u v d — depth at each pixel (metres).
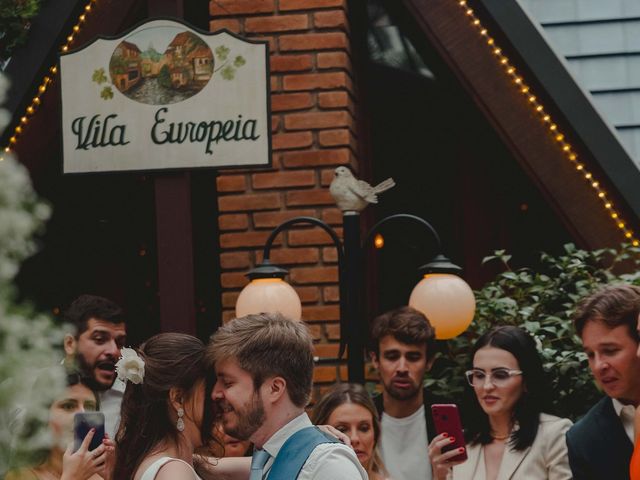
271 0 5.84
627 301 3.35
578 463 3.54
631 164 5.31
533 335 5.12
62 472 3.19
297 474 2.55
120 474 2.85
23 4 5.74
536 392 4.18
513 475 4.06
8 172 1.34
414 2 5.64
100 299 4.61
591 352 3.41
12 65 5.78
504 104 5.55
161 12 5.17
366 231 6.66
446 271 4.51
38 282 7.41
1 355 1.32
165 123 4.86
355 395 4.02
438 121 6.93
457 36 5.61
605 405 3.55
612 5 5.75
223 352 2.67
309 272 5.72
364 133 6.55
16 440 1.42
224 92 4.83
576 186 5.46
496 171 6.91
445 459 3.83
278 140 5.80
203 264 7.32
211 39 4.84
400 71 6.80
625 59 5.62
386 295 6.91
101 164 4.89
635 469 2.82
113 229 7.57
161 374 2.87
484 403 4.15
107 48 4.90
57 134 5.88
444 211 6.94
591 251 5.43
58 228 7.47
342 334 4.54
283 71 5.81
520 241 6.86
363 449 3.99
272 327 2.71
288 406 2.68
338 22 5.78
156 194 4.99
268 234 5.78
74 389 3.37
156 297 7.57
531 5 5.86
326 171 5.77
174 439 2.88
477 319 5.44
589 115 5.36
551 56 5.41
